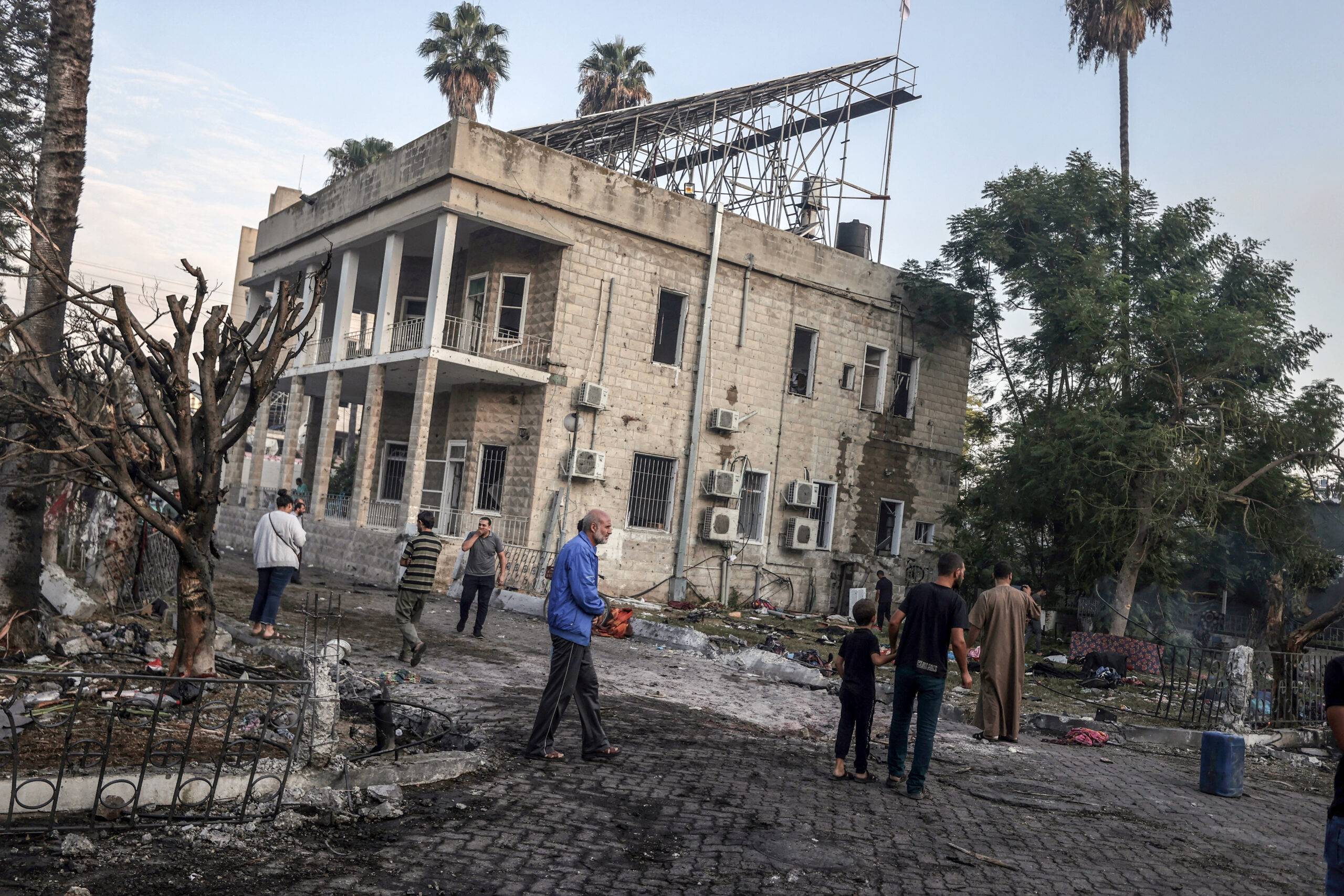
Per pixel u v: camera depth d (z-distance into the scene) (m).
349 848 4.96
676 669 13.32
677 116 28.83
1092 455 22.25
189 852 4.63
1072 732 11.52
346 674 9.30
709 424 24.67
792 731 9.94
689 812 6.25
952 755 9.49
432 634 14.06
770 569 25.92
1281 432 21.53
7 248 6.85
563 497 22.28
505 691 10.01
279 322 7.79
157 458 7.66
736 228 25.20
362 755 6.39
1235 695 12.95
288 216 28.84
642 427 23.58
